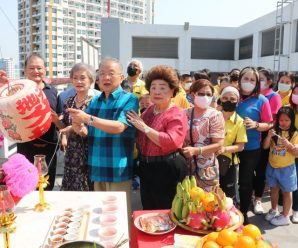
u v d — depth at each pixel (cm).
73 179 293
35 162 194
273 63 1470
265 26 1608
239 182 342
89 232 164
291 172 343
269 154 355
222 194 173
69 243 137
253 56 1766
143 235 173
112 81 253
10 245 151
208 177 266
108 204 195
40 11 7619
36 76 311
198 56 2048
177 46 1998
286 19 1364
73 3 8194
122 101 250
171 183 239
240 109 340
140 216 190
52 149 323
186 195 179
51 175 327
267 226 350
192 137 268
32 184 171
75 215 182
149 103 358
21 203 201
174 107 240
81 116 233
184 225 176
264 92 387
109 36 1869
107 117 253
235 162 307
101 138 252
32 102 224
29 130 230
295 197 358
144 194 249
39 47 7756
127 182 258
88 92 317
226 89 304
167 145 228
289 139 340
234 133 301
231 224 173
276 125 346
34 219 179
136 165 271
